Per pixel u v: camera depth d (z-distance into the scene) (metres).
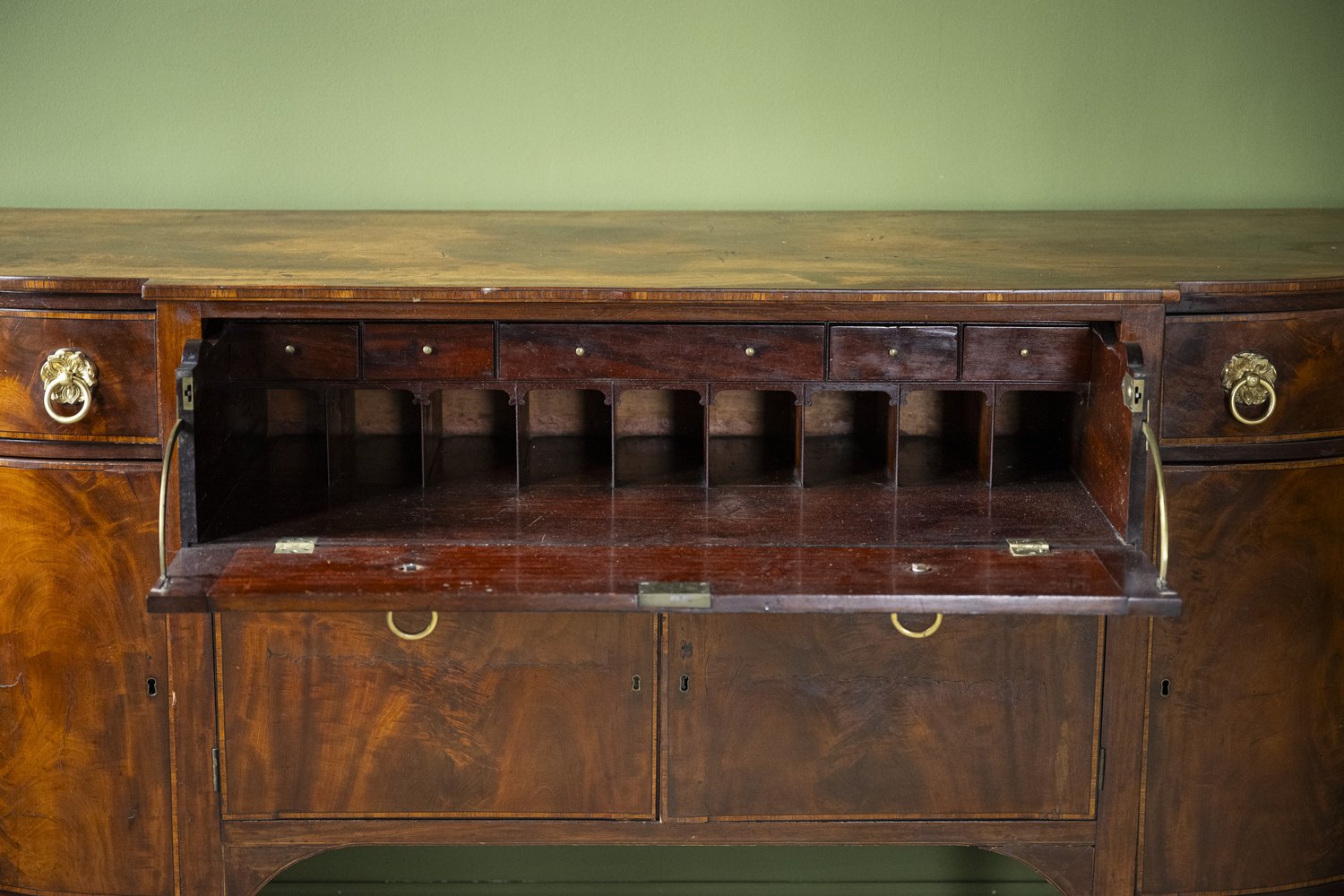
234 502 2.48
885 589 2.12
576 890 3.19
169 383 2.40
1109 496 2.40
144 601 2.49
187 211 3.15
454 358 2.46
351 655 2.51
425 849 3.17
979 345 2.47
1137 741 2.57
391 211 3.21
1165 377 2.47
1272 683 2.61
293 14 3.15
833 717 2.53
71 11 3.13
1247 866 2.68
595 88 3.20
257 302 2.37
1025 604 2.10
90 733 2.59
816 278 2.45
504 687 2.52
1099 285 2.39
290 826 2.58
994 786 2.57
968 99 3.22
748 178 3.25
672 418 2.92
